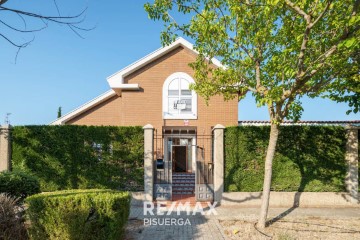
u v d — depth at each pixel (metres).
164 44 7.87
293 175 10.20
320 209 9.62
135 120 16.03
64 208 5.43
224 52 8.02
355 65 7.48
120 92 16.86
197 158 11.48
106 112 17.48
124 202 6.01
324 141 10.25
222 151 10.32
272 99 6.76
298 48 7.01
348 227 7.30
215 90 8.84
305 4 5.87
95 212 5.65
